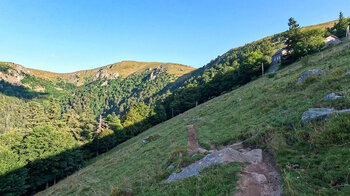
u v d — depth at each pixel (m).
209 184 5.54
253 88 25.44
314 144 6.42
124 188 8.45
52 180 36.06
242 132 11.80
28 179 29.50
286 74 24.30
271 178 5.45
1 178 24.06
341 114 6.80
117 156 26.73
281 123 9.63
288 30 53.06
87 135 53.31
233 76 62.97
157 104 83.12
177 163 9.70
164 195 6.18
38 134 32.59
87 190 14.92
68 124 52.31
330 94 9.44
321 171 5.00
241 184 5.12
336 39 52.81
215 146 12.05
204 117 23.56
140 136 47.19
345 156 5.16
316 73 14.65
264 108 13.92
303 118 8.26
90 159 49.97
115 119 67.69
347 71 11.91
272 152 7.36
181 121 31.06
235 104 21.48
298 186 4.63
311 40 45.84
